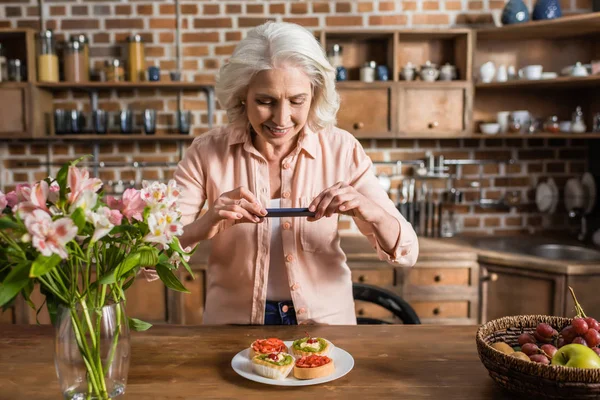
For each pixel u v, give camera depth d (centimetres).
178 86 303
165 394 108
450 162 321
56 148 319
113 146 320
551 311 254
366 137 296
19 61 294
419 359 124
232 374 117
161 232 94
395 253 146
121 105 316
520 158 326
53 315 98
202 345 133
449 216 327
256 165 160
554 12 285
